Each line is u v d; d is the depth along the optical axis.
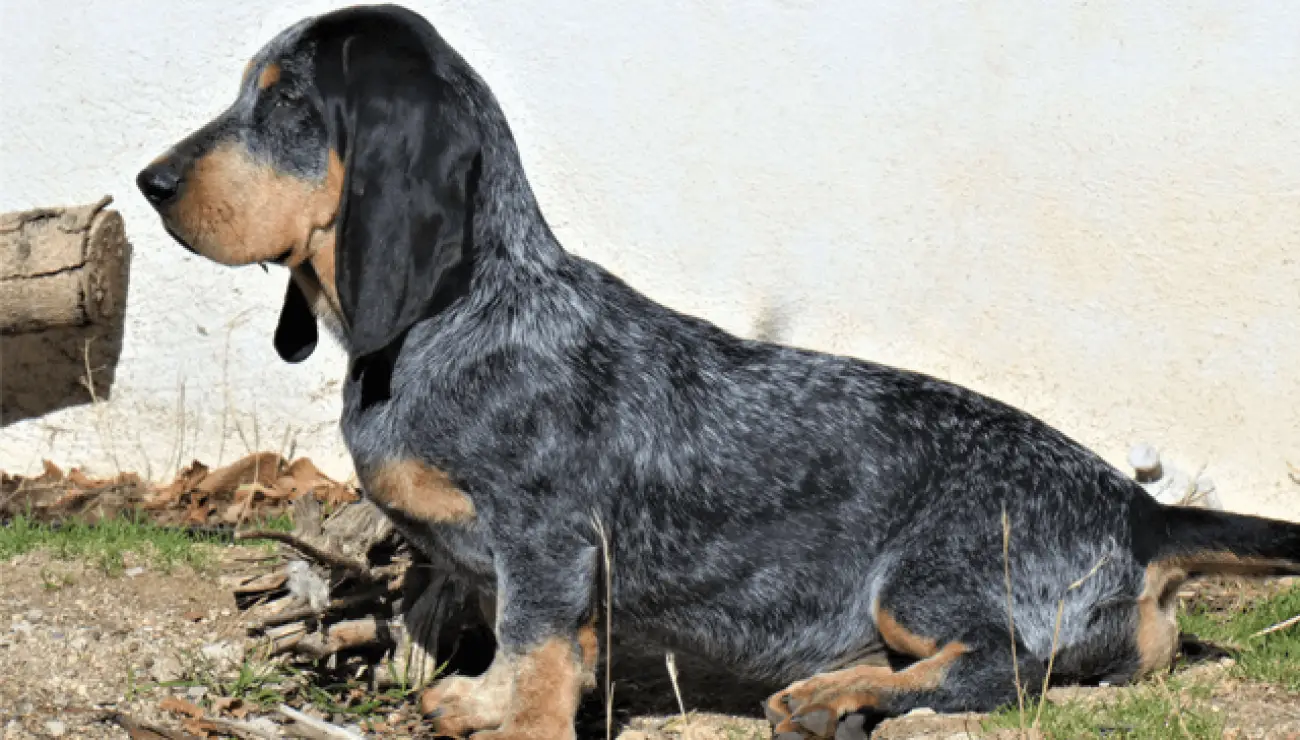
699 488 5.46
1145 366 8.02
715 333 5.74
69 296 8.50
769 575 5.53
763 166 8.38
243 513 8.05
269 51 5.33
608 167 8.53
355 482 8.52
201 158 5.18
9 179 9.05
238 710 5.61
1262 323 7.86
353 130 5.17
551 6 8.52
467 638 6.27
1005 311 8.16
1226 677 5.66
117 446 8.98
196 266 8.86
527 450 5.26
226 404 8.86
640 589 5.54
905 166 8.23
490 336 5.32
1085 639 5.48
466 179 5.23
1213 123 7.86
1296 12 7.72
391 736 5.57
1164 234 7.95
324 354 8.74
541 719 5.18
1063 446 5.73
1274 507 7.88
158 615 6.37
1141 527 5.61
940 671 5.30
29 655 5.90
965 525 5.46
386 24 5.25
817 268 8.36
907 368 8.30
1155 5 7.88
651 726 5.71
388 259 5.11
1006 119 8.09
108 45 8.91
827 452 5.52
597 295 5.60
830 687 5.20
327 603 6.03
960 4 8.10
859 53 8.24
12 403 9.08
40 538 7.28
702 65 8.40
